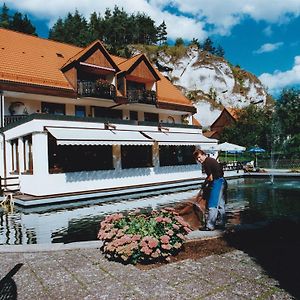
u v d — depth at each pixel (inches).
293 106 2073.1
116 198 803.4
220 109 3912.4
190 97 3885.3
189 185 1047.6
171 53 4222.4
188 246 268.7
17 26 3233.3
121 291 185.9
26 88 928.9
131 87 1295.5
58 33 4402.1
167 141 976.9
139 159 1000.9
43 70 1058.1
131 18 5285.4
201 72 4222.4
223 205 332.5
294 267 214.1
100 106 1194.6
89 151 847.7
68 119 793.6
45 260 250.2
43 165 732.7
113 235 255.0
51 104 1053.8
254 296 172.6
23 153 796.0
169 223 258.7
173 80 4099.4
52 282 205.2
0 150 875.4
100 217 562.6
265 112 2319.1
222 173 335.0
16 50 1100.5
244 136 2182.6
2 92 895.7
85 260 245.9
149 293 181.3
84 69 1113.4
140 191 892.6
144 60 1253.1
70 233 443.5
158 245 235.8
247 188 951.0
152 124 1023.0
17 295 187.8
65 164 794.8
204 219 369.4
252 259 233.3
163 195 863.7
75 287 195.5
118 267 227.5
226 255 243.9
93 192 786.8
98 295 182.1
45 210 650.8
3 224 508.1
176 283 194.1
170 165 1075.3
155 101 1258.6
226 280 195.6
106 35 4835.1
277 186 994.1
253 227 325.1
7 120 903.1
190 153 1218.6
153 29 5438.0
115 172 882.8
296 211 546.0
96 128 855.1
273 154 1991.9
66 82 1058.1
